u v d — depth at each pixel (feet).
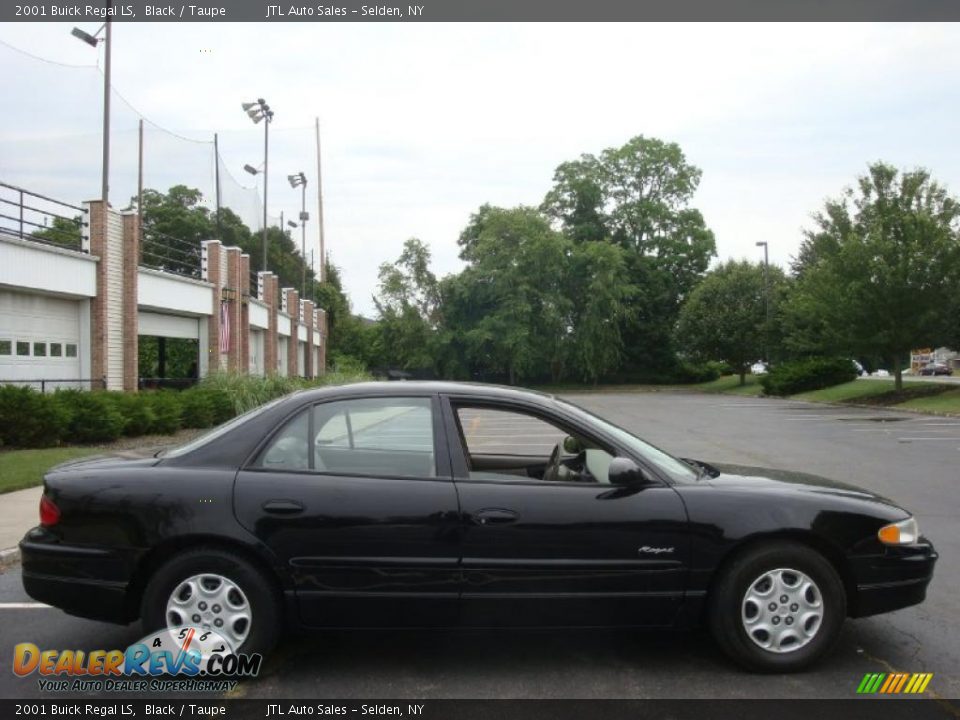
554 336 194.29
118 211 70.23
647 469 14.87
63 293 63.16
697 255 219.61
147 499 14.10
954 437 60.80
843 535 14.53
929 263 87.25
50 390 63.16
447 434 14.80
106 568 14.05
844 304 93.15
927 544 15.34
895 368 102.53
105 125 70.08
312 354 164.76
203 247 94.58
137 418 53.93
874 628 17.08
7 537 25.17
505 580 13.98
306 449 14.70
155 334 84.48
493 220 198.29
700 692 13.64
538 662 15.05
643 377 215.51
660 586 14.21
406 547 13.93
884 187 97.40
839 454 50.21
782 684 13.98
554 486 14.48
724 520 14.32
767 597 14.42
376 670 14.64
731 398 138.10
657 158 221.05
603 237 222.28
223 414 67.26
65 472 14.93
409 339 199.31
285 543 13.91
